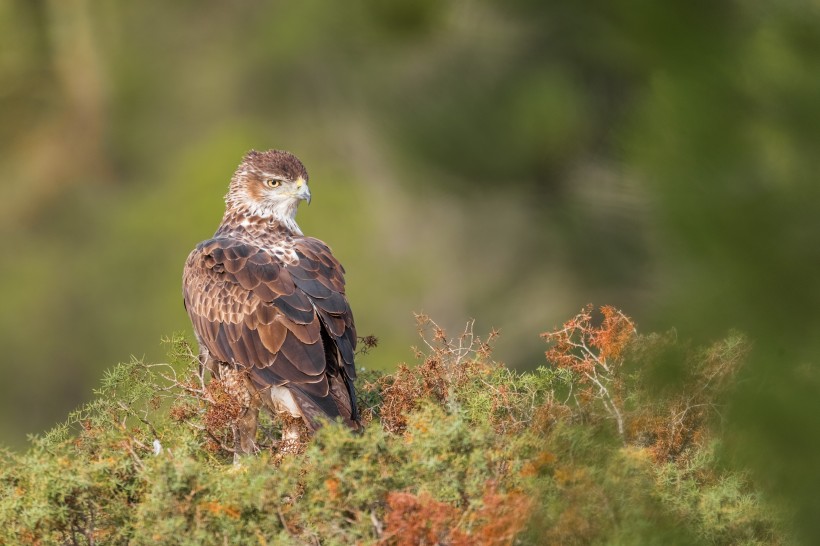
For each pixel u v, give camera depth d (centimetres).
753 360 655
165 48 4641
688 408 900
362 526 792
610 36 675
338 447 816
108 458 877
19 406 4003
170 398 1123
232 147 4069
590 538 793
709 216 621
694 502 836
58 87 4781
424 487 811
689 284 649
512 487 826
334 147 3638
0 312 4075
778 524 771
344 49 1870
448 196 1797
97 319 4062
